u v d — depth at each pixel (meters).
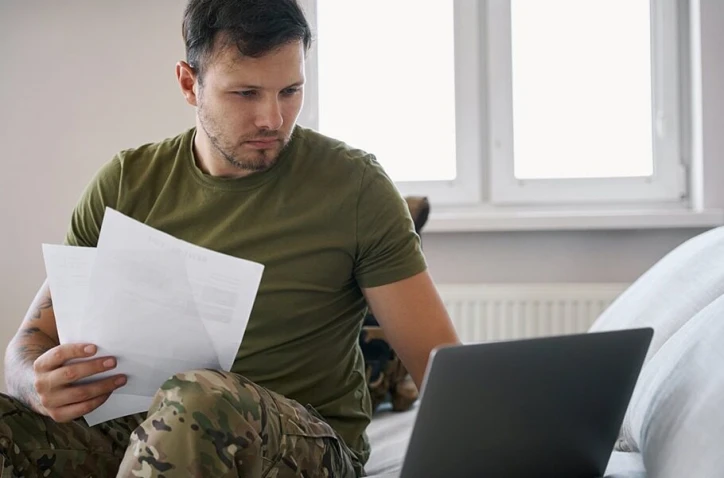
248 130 1.28
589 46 2.76
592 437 1.10
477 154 2.79
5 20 2.76
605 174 2.77
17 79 2.76
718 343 1.12
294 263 1.33
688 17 2.72
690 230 2.66
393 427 1.77
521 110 2.79
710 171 2.61
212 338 1.11
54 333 1.37
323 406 1.33
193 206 1.38
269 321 1.32
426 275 1.35
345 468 1.21
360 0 2.82
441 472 0.96
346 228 1.33
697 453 0.99
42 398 1.14
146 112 2.74
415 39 2.81
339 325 1.37
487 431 0.97
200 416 0.95
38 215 2.78
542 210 2.79
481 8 2.79
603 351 1.01
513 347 0.92
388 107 2.82
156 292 1.10
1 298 2.79
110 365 1.12
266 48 1.23
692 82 2.70
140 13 2.73
